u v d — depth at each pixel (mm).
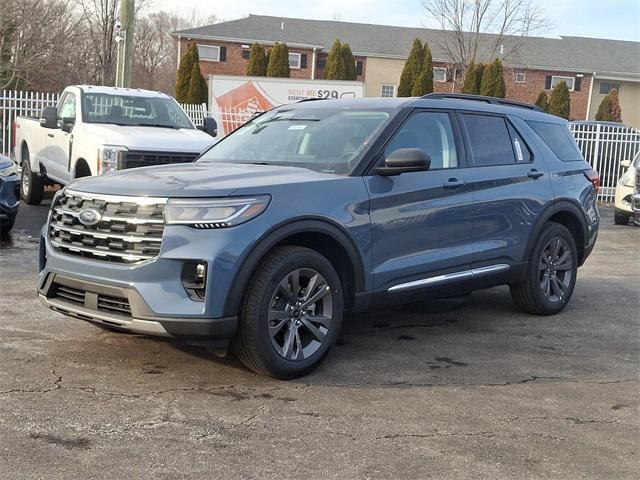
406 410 4352
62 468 3449
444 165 5754
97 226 4586
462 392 4703
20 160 13281
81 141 9945
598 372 5230
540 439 4012
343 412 4277
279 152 5617
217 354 4648
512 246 6246
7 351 5086
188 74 33469
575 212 6898
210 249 4320
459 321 6555
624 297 7812
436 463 3664
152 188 4504
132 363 4957
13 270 7707
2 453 3566
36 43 32219
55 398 4285
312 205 4750
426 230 5477
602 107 44656
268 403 4363
